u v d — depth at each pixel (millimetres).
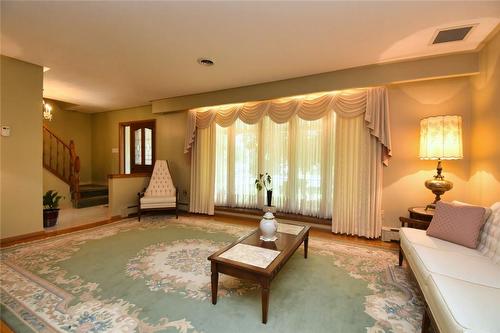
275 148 4254
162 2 1991
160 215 4816
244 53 2914
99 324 1618
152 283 2154
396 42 2611
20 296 1934
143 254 2793
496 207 1976
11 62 3158
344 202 3549
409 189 3254
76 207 5258
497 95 2373
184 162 5223
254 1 1974
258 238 2295
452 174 3027
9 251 2842
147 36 2545
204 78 3773
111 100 5281
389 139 3244
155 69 3445
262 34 2482
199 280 2215
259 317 1715
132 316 1705
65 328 1578
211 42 2658
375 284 2178
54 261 2582
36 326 1597
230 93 4301
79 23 2311
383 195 3396
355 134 3500
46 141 6035
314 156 3932
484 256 1799
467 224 2014
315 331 1585
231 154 4664
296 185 4082
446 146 2703
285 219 4082
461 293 1301
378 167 3352
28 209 3361
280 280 2244
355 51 2832
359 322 1673
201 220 4410
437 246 1979
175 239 3336
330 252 2920
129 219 4445
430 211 2797
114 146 6438
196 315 1724
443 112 3072
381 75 3180
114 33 2490
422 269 1643
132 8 2070
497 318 1109
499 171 2326
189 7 2055
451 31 2379
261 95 4012
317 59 3061
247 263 1729
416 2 1964
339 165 3578
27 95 3307
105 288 2066
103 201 5723
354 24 2283
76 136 6625
